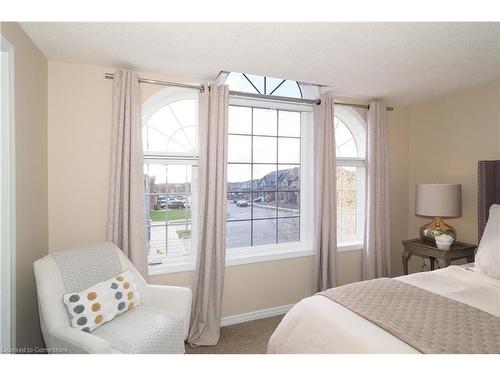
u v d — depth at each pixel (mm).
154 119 2568
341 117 3352
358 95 3070
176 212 2639
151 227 2562
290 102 2867
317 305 1594
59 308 1589
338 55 2066
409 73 2439
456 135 2982
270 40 1839
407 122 3504
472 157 2838
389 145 3402
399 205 3465
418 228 3418
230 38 1814
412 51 2004
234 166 2883
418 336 1227
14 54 1594
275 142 3062
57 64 2154
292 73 2432
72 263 1787
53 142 2146
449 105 3045
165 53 2035
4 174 1550
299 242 3156
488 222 2236
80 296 1646
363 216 3408
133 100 2229
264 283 2816
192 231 2664
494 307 1525
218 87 2488
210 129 2449
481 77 2543
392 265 3430
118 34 1767
